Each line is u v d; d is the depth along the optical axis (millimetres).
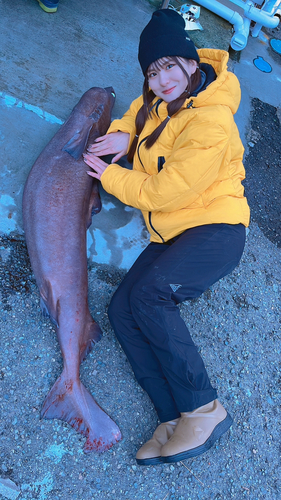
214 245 1926
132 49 3129
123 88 2881
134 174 2029
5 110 2371
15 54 2607
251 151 3270
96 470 1747
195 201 1978
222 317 2369
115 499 1726
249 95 3662
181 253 1888
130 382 1983
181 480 1849
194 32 3611
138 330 1915
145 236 2408
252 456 2027
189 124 1841
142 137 2094
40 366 1859
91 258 2219
